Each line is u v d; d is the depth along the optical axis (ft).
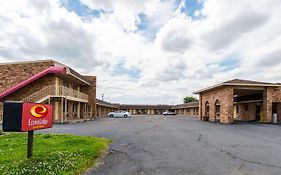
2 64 92.32
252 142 38.50
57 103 89.15
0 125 70.64
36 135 42.42
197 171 21.76
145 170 22.13
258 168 22.76
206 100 110.73
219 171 21.75
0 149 30.27
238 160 25.88
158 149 32.17
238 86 86.07
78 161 23.91
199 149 32.19
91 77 128.98
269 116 86.33
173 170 22.12
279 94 87.97
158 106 286.25
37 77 84.07
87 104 123.75
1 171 20.34
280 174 20.92
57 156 25.57
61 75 89.45
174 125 76.33
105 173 21.21
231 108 84.79
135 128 63.98
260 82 89.20
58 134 44.29
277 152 30.25
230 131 56.34
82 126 70.44
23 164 22.31
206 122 94.12
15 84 91.35
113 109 245.86
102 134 48.93
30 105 23.61
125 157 27.40
